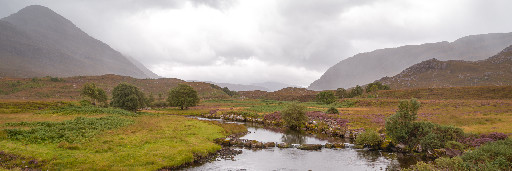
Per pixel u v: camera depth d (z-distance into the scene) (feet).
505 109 194.70
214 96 600.39
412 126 106.01
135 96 223.30
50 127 110.22
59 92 491.72
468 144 93.09
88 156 74.95
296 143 122.11
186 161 82.28
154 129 124.47
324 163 88.28
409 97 388.78
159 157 80.38
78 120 131.64
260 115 225.97
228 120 221.25
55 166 66.33
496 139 94.32
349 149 109.40
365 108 271.08
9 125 112.47
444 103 252.01
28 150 75.00
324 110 255.70
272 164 85.76
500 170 53.78
